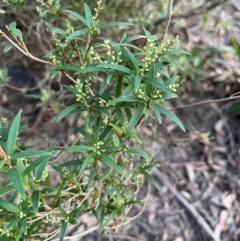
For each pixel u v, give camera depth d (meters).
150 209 1.05
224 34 1.32
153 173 1.09
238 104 1.20
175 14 1.13
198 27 1.31
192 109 1.23
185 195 1.08
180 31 1.23
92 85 1.00
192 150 1.16
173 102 1.22
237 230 1.03
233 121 1.22
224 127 1.21
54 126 1.14
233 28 1.33
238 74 1.25
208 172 1.12
